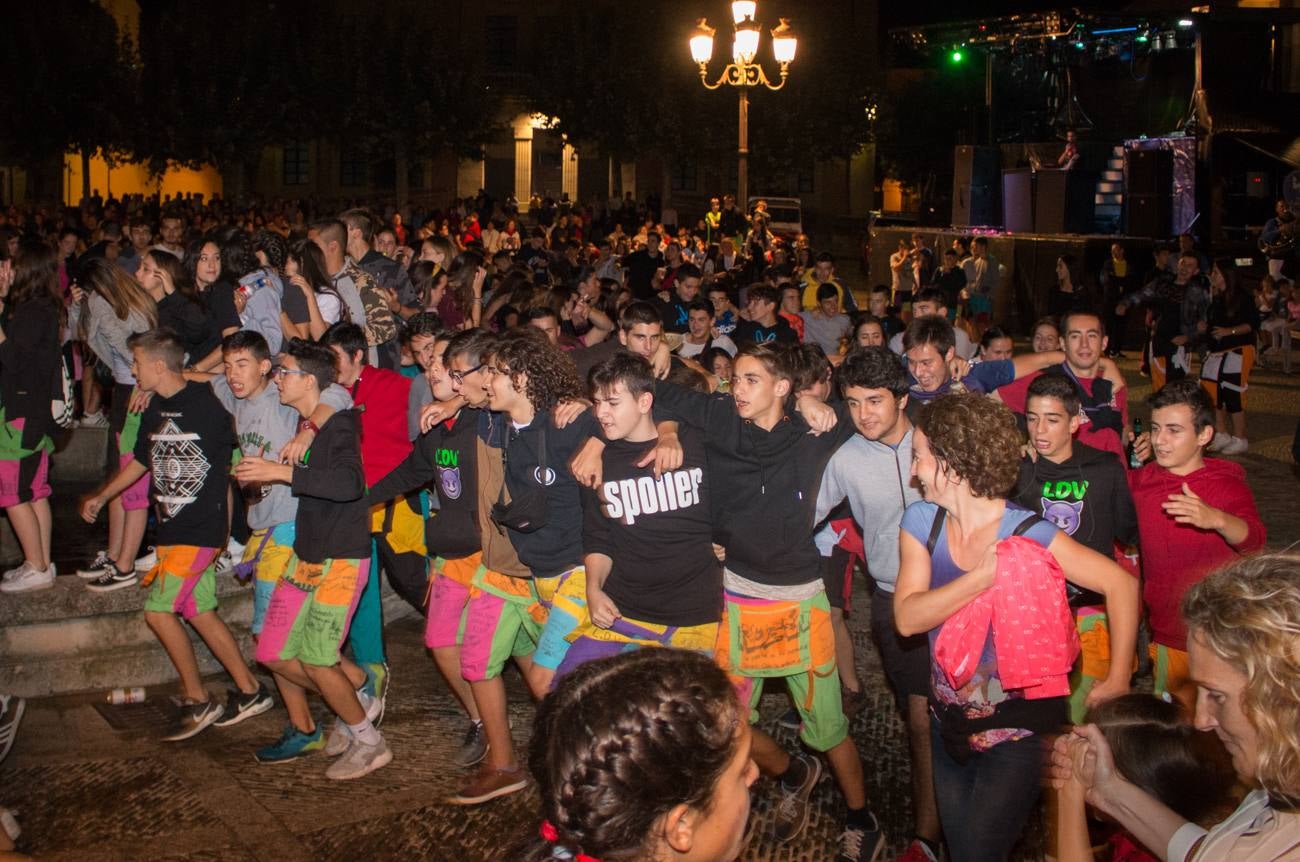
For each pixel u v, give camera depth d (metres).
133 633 6.30
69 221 24.14
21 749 5.56
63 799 5.09
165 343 5.43
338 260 7.64
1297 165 24.28
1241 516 4.46
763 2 42.81
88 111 33.00
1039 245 24.31
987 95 30.84
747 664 4.45
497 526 4.84
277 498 5.37
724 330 10.08
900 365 4.34
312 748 5.52
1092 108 28.64
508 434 4.73
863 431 4.33
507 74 44.72
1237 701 2.10
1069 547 3.40
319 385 5.07
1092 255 23.25
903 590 3.47
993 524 3.40
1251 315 12.20
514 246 31.41
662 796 1.69
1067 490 4.52
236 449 6.33
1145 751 2.73
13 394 6.05
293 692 5.45
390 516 5.99
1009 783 3.47
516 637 5.46
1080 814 2.67
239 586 6.59
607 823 1.69
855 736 5.77
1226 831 2.26
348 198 45.09
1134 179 25.02
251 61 35.88
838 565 5.57
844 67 39.25
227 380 5.69
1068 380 4.53
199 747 5.62
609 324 8.18
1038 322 7.21
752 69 16.56
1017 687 3.33
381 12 38.12
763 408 4.35
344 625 5.15
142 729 5.80
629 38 39.41
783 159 39.53
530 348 4.64
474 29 45.28
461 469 5.03
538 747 1.80
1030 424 4.54
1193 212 24.42
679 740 1.70
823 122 39.00
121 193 40.34
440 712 6.09
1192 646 2.16
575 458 4.40
